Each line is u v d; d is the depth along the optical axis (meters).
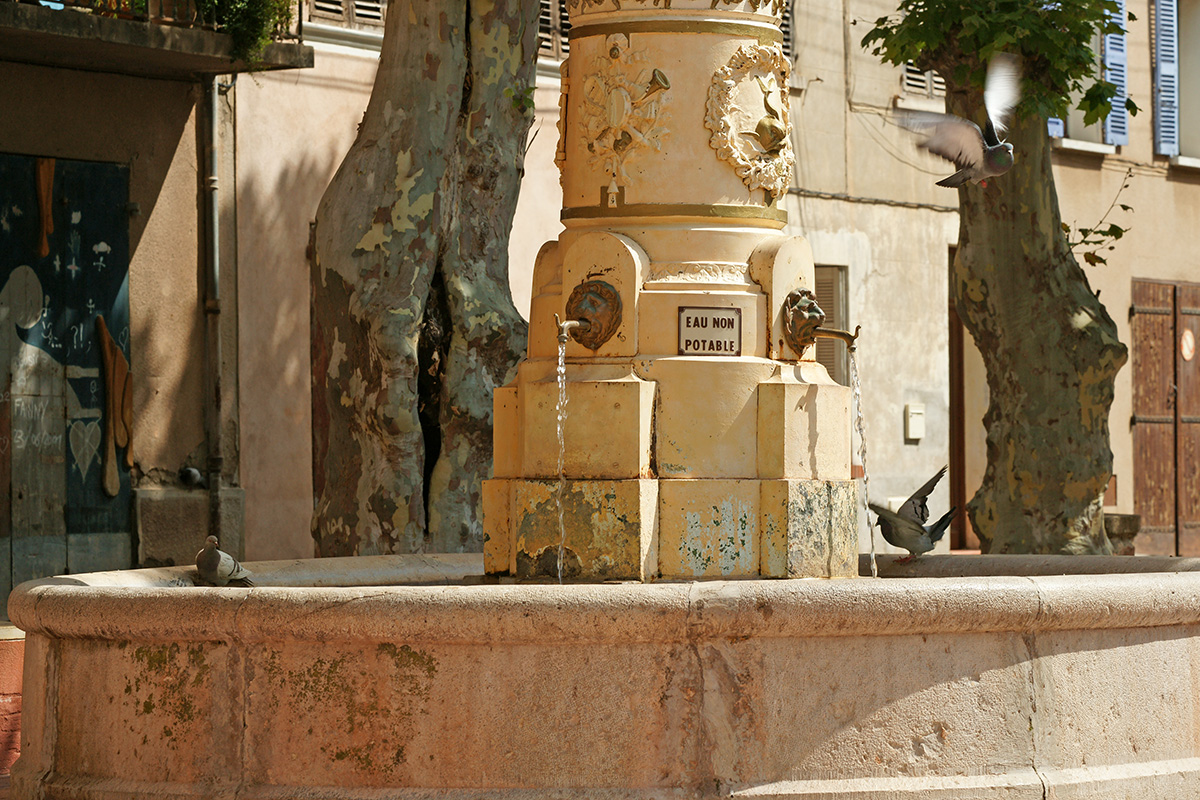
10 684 9.51
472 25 11.74
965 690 6.07
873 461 21.97
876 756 5.96
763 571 7.38
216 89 16.62
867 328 22.03
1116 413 24.25
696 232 7.61
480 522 11.46
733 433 7.40
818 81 21.58
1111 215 24.50
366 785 5.94
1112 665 6.39
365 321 11.05
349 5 17.95
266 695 6.04
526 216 19.22
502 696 5.89
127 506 16.02
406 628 5.85
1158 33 24.95
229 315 16.80
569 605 5.80
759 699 5.88
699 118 7.68
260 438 17.05
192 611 6.05
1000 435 14.47
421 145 11.40
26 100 15.37
